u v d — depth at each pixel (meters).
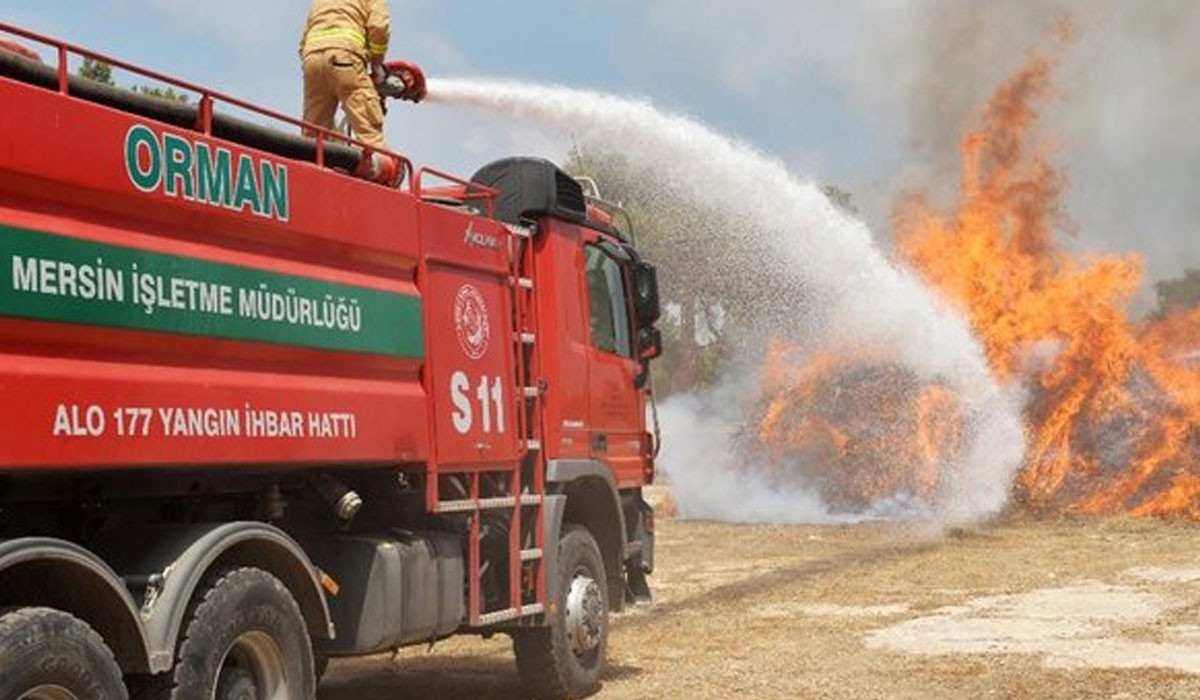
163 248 6.07
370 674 10.76
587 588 9.61
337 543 7.72
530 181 9.49
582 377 9.87
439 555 8.20
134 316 5.86
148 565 6.07
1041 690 9.45
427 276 8.08
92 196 5.71
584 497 10.19
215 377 6.36
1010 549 18.59
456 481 8.34
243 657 6.48
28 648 5.14
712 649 11.41
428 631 8.09
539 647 9.29
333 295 7.19
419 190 8.07
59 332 5.52
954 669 10.25
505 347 8.92
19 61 5.59
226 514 7.25
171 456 6.02
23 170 5.39
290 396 6.81
